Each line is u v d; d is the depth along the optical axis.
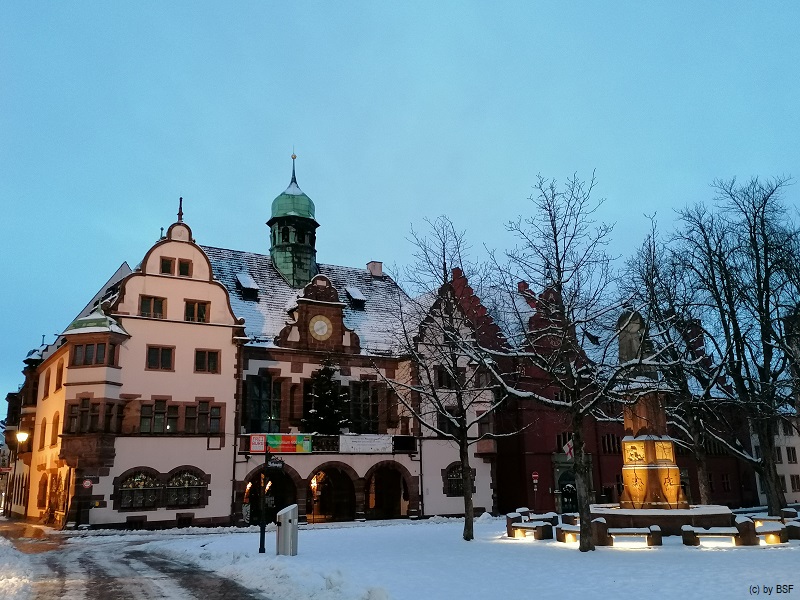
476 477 47.25
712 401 32.22
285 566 17.14
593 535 22.34
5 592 14.98
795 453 71.31
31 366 50.16
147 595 14.78
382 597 12.73
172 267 41.38
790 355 30.66
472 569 17.11
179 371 40.09
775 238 32.50
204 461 39.56
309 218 52.28
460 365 46.31
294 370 44.12
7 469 60.19
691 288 32.81
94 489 36.41
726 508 26.09
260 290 47.94
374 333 49.00
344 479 45.50
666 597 12.91
